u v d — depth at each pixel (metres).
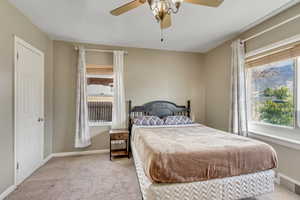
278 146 2.29
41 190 2.11
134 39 3.38
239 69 2.82
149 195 1.56
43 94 3.02
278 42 2.26
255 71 2.82
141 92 3.91
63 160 3.17
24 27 2.44
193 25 2.71
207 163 1.67
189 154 1.67
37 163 2.81
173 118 3.58
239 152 1.77
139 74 3.90
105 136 3.70
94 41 3.51
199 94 4.25
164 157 1.61
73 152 3.52
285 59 2.22
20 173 2.32
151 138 2.22
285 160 2.19
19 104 2.31
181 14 2.37
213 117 3.88
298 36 2.00
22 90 2.39
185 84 4.17
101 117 3.77
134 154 2.85
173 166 1.59
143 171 1.87
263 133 2.57
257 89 2.78
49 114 3.29
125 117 3.79
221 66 3.60
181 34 3.11
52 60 3.42
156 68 4.00
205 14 2.36
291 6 2.11
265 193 1.82
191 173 1.62
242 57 2.85
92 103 3.72
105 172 2.64
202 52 4.24
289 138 2.21
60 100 3.46
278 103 2.40
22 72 2.39
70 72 3.52
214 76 3.85
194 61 4.23
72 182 2.32
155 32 3.03
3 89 2.00
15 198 1.94
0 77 1.96
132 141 3.23
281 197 1.95
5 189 2.01
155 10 1.45
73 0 2.06
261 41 2.56
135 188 2.17
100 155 3.47
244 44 2.89
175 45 3.73
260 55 2.60
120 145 3.73
